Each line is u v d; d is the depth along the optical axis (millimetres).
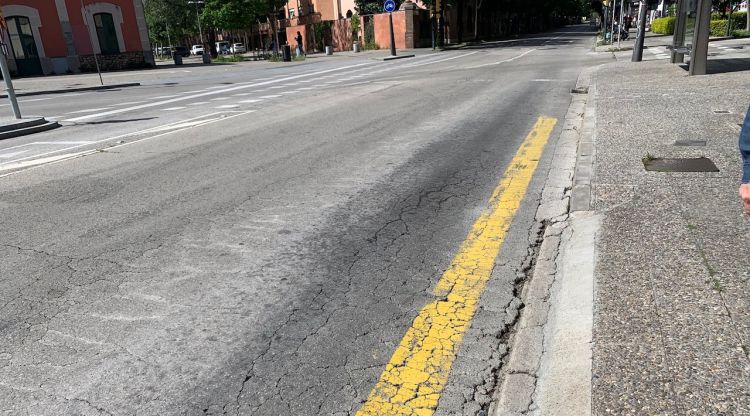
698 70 11594
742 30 26453
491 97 11906
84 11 31641
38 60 30312
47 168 7105
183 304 3314
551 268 3602
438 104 11219
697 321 2561
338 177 6047
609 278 3100
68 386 2580
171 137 9031
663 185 4605
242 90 17562
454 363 2684
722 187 4406
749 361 2250
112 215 5004
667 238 3531
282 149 7578
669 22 35438
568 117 9141
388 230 4445
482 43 48312
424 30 48188
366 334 2951
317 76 22203
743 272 2973
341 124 9391
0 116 13344
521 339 2801
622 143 6199
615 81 11938
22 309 3301
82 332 3029
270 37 68688
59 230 4645
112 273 3764
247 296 3400
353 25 52188
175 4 64750
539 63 20828
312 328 3023
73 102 16516
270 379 2602
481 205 4973
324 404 2418
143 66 34531
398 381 2559
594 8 64750
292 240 4289
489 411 2334
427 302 3275
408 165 6438
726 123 6801
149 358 2787
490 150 7047
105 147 8477
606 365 2336
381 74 21047
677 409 2025
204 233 4480
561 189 5305
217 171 6500
